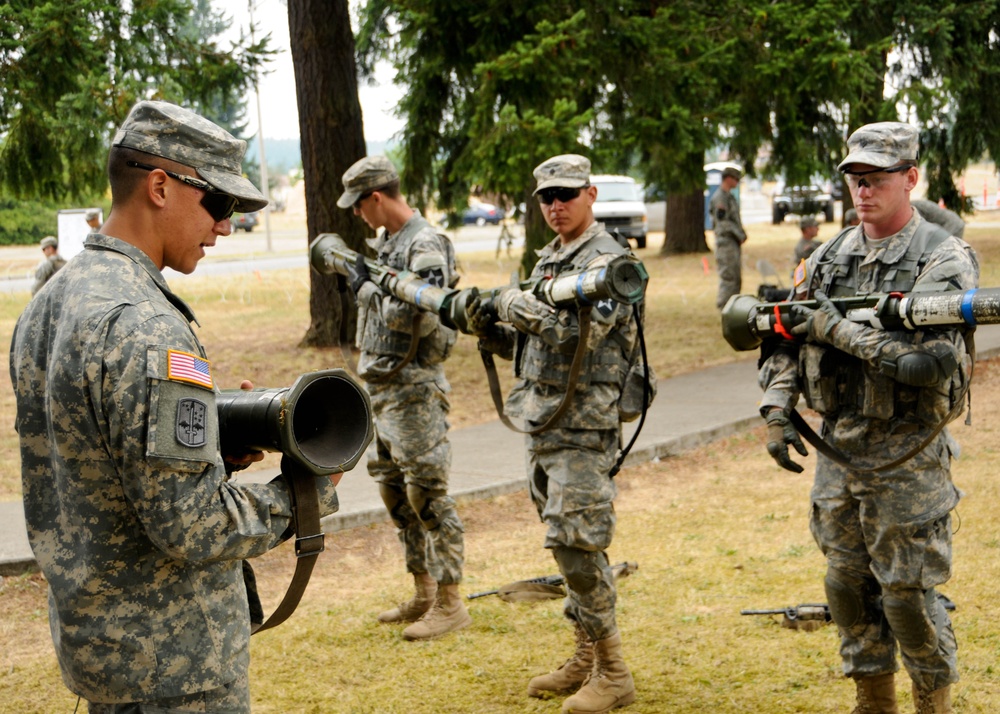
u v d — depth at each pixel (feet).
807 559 17.29
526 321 11.57
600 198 88.74
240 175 7.11
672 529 19.38
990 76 55.67
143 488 6.27
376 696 12.87
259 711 12.50
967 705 11.73
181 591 6.80
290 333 43.50
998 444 24.02
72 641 6.68
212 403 6.55
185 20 38.78
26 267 90.27
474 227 142.20
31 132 37.42
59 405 6.40
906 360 9.39
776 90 37.86
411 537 15.20
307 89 35.45
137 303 6.46
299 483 7.04
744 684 12.74
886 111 41.98
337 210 35.70
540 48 31.48
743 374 34.06
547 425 11.67
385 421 14.43
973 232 85.61
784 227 111.45
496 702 12.63
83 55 35.68
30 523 6.89
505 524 20.06
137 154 6.72
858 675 11.05
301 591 7.23
